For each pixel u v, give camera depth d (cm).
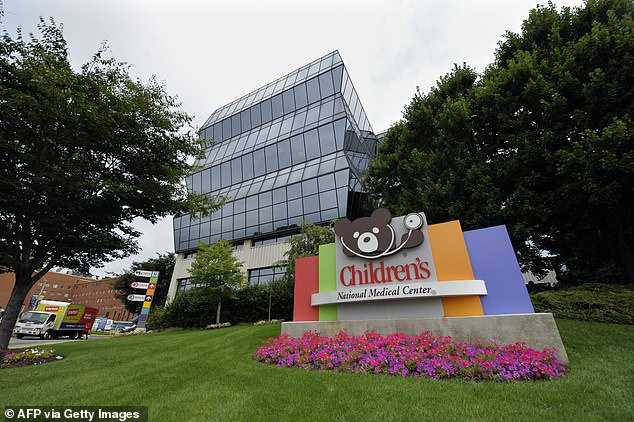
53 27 1038
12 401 494
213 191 3453
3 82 906
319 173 2612
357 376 595
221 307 2248
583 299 1002
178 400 472
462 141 1300
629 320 892
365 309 889
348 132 2770
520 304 732
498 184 1215
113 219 1104
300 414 403
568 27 1246
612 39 1062
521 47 1345
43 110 881
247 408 427
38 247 1030
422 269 849
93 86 1001
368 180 1766
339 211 2453
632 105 988
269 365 733
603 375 534
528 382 526
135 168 1116
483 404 419
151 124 1159
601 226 1214
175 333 1897
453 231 857
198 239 3250
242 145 3491
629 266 1145
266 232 2802
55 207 963
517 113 1234
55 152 1011
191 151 1288
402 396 458
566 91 1109
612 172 908
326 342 803
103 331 4425
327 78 3091
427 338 718
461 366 576
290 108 3312
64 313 2420
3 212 919
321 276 1004
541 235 1314
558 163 1048
